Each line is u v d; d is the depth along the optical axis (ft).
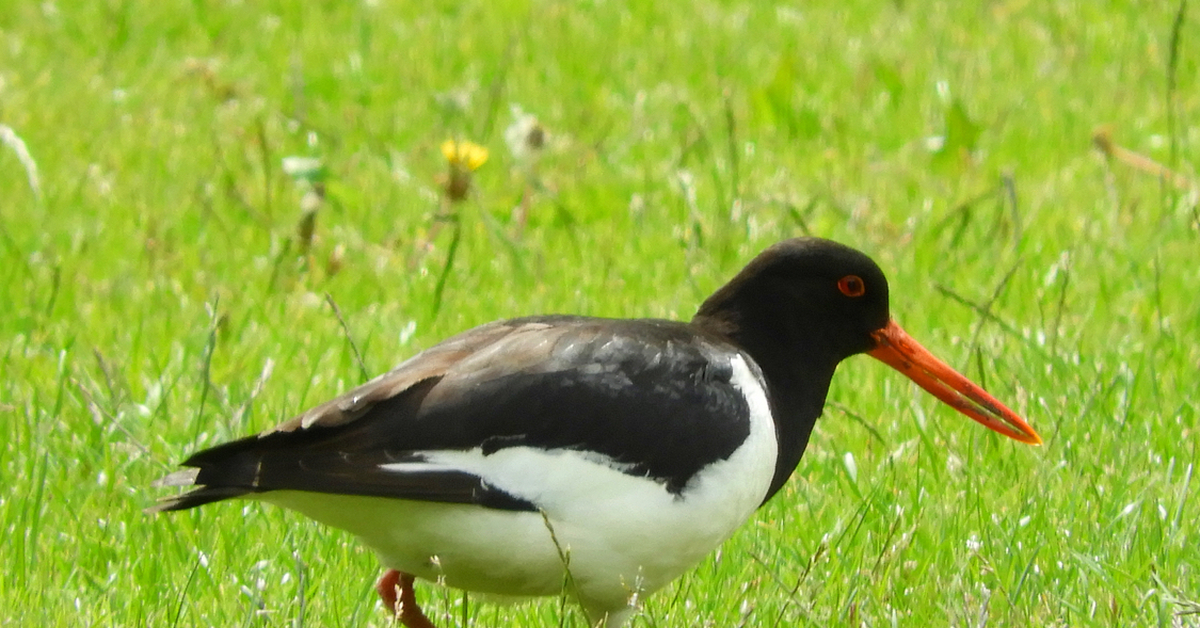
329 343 38.68
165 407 34.60
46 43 62.49
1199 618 26.35
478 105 57.88
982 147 54.24
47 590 27.81
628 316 40.70
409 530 24.91
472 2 69.46
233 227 46.80
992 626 26.66
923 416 34.63
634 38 65.62
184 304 41.45
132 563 28.86
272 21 65.82
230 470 23.81
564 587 25.73
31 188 48.67
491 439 24.56
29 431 32.81
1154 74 61.16
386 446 24.34
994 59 63.26
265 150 47.29
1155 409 35.29
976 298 41.93
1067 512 30.58
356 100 58.65
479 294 42.34
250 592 26.73
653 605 28.09
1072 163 52.60
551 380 24.99
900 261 44.37
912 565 28.91
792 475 32.55
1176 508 30.09
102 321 40.14
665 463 25.14
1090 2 69.67
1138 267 43.42
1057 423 33.27
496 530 24.62
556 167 52.44
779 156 53.47
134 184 49.65
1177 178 50.11
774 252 28.86
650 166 52.37
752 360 27.99
